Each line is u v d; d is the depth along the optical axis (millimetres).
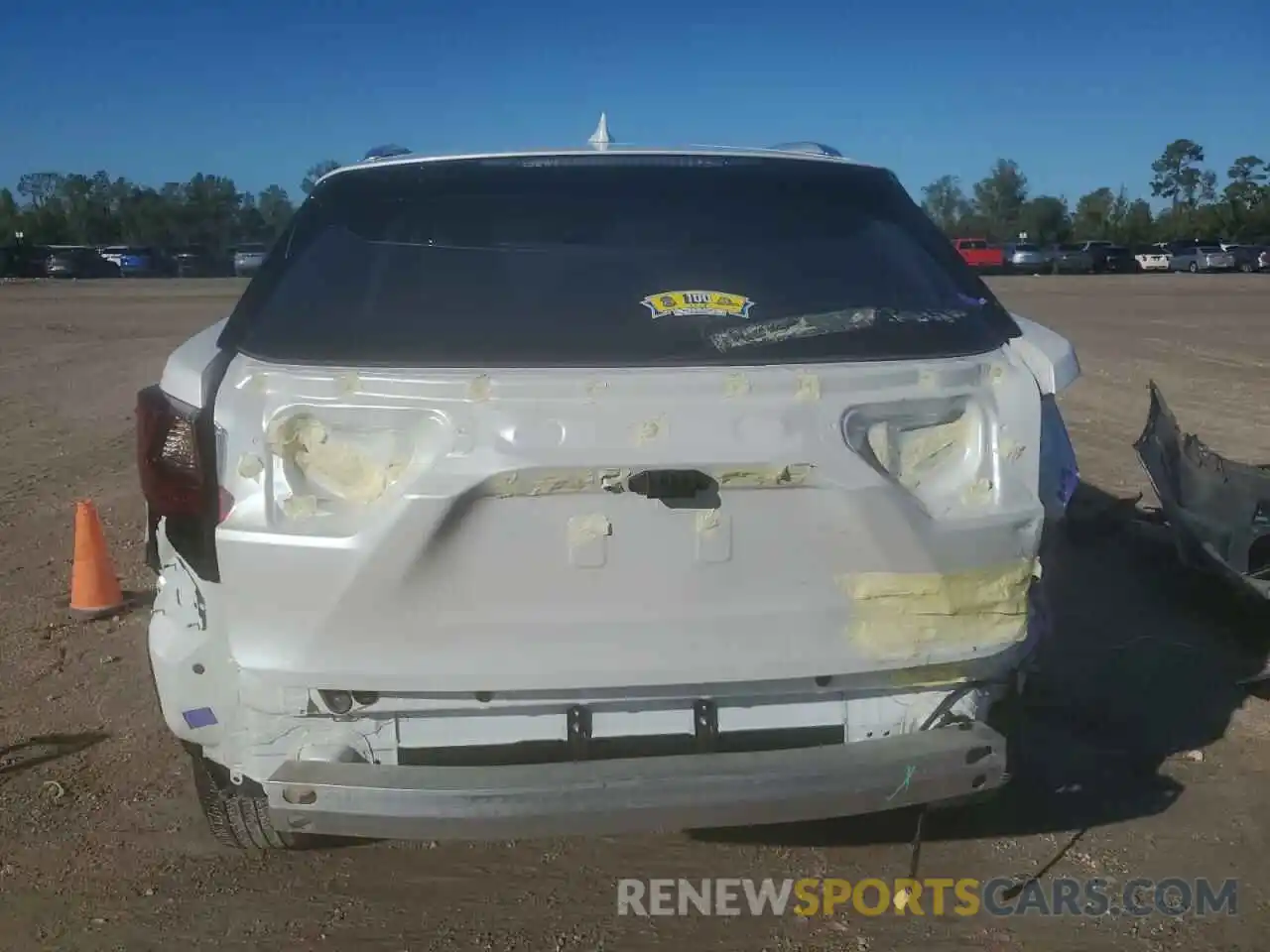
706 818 2771
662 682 2842
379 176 3490
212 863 3678
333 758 2873
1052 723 4559
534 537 2746
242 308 3143
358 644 2766
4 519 7723
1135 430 10641
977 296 3312
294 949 3268
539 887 3555
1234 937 3291
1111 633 5449
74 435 10766
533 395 2740
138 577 6484
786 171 3598
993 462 2947
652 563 2783
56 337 20219
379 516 2711
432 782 2734
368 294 3064
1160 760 4266
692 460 2717
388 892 3525
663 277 3137
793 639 2863
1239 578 5082
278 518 2760
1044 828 3842
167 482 2863
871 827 3854
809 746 2984
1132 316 24188
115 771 4270
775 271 3191
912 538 2840
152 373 15227
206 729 2994
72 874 3615
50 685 5035
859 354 2922
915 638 2902
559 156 3590
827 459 2775
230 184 88625
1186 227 93375
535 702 2879
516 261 3176
